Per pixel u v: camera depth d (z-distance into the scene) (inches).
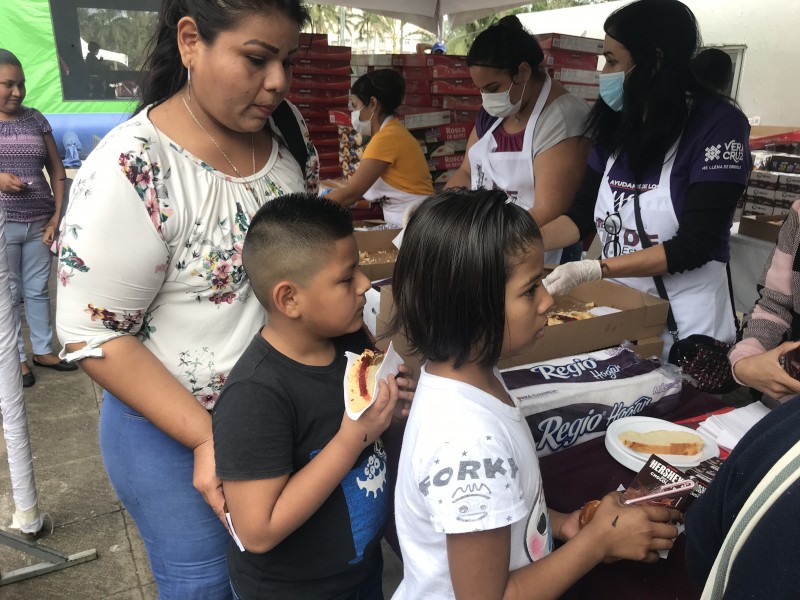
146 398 42.9
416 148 134.1
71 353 42.4
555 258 113.5
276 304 39.2
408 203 133.6
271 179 49.5
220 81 40.1
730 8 277.6
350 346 45.8
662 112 69.5
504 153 102.8
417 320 33.1
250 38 38.8
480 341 32.1
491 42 89.7
